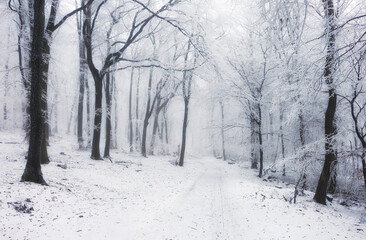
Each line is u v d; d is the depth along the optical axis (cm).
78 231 585
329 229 725
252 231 674
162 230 645
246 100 2128
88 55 1648
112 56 1683
